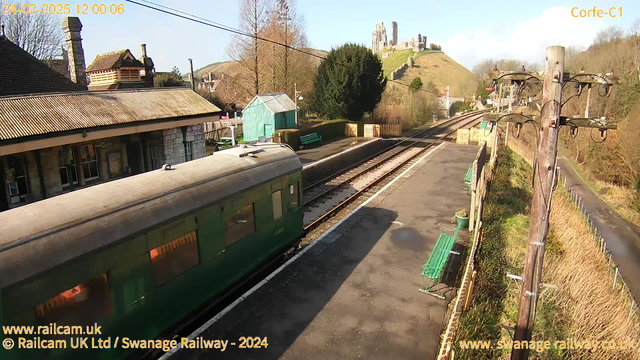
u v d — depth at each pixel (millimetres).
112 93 16156
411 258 10867
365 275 9898
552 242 13836
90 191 6793
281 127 29375
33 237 5395
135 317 6586
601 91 5934
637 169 25609
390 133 38906
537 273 6176
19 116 12391
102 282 6062
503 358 7582
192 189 7871
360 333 7688
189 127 18328
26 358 5125
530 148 35562
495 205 15852
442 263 9289
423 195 16750
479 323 8281
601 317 9688
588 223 19203
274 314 8211
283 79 41062
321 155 25203
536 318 9055
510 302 9516
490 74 6605
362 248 11438
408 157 26844
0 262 4941
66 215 5957
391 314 8305
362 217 13992
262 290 9109
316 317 8141
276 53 40500
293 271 10023
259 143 11727
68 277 5574
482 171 13844
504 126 40000
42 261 5297
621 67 34844
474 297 9102
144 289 6707
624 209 24594
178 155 18062
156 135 17234
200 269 7938
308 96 43500
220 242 8438
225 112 47844
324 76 37656
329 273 9961
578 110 35750
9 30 36469
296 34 43000
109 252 6102
